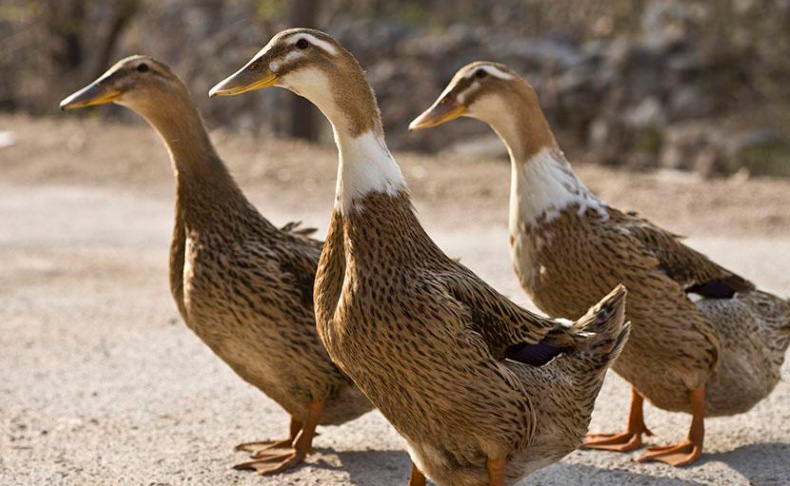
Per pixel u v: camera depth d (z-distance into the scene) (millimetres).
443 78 40875
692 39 38219
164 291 17172
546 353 8141
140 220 23188
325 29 44500
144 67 10086
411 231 7750
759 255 18688
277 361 9602
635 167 34906
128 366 13156
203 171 9859
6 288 17281
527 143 9812
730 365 10016
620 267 9461
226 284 9461
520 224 9891
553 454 8297
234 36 45031
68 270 18641
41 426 11062
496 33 42531
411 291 7520
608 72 37812
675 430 10758
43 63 48375
